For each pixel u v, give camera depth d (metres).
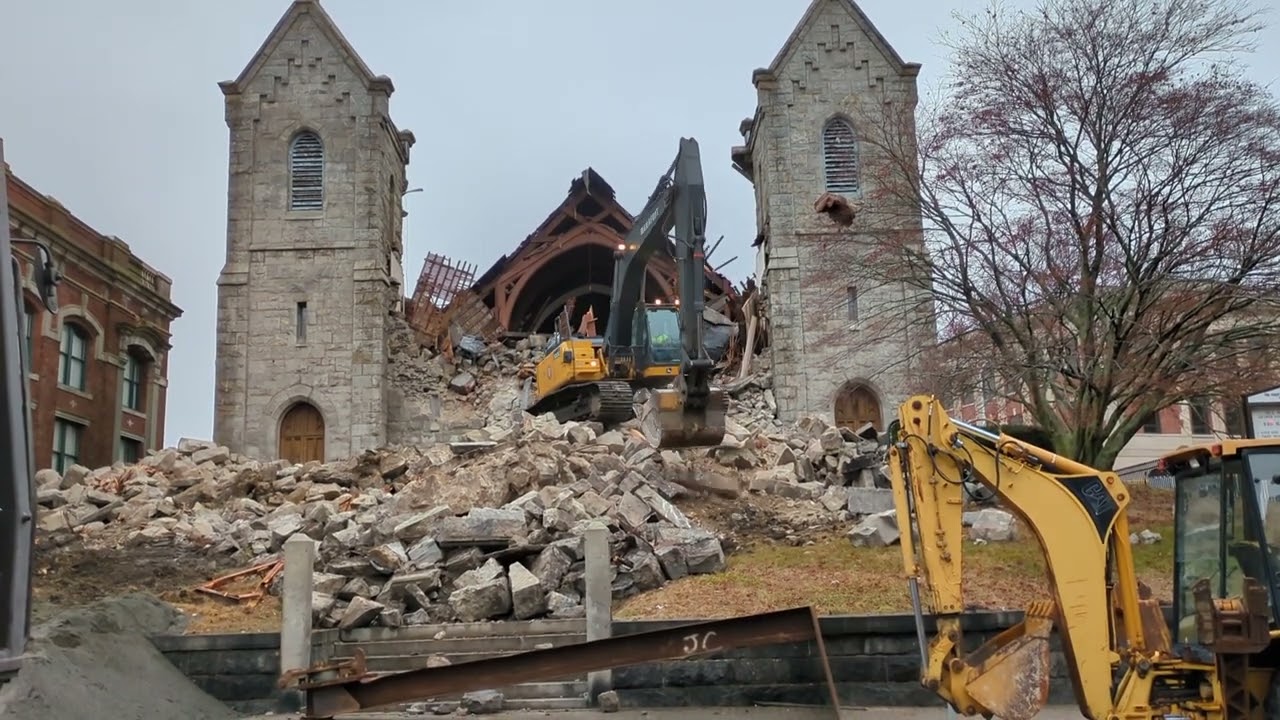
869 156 24.38
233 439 37.97
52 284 5.85
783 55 40.41
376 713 12.19
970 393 19.48
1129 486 19.59
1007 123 17.98
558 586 14.61
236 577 15.90
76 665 11.00
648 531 16.34
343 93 40.62
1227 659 7.39
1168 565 15.12
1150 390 16.83
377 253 39.50
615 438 22.19
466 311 46.81
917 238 20.03
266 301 39.00
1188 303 16.77
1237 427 21.38
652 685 12.43
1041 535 8.20
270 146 40.31
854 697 12.23
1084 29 17.73
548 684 12.80
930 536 8.29
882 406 36.62
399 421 39.44
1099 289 17.12
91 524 18.62
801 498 19.89
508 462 18.95
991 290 18.22
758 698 12.34
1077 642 8.01
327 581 14.34
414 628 13.78
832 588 14.48
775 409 37.16
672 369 27.52
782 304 37.97
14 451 5.22
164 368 40.81
